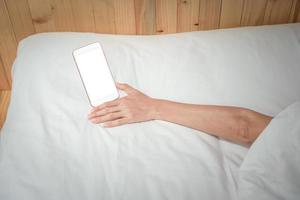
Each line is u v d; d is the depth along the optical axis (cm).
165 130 83
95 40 107
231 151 81
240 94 92
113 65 99
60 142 79
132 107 86
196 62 101
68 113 85
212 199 70
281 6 117
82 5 114
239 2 115
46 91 89
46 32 115
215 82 95
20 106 87
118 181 72
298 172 64
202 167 75
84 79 90
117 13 117
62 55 99
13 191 69
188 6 116
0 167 74
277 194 64
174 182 72
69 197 69
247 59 101
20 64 98
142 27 121
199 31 112
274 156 67
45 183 71
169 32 124
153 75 97
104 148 78
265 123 79
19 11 116
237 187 72
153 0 113
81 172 73
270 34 108
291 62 100
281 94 92
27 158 75
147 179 73
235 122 81
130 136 81
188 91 93
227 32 110
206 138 82
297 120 68
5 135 82
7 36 123
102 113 85
